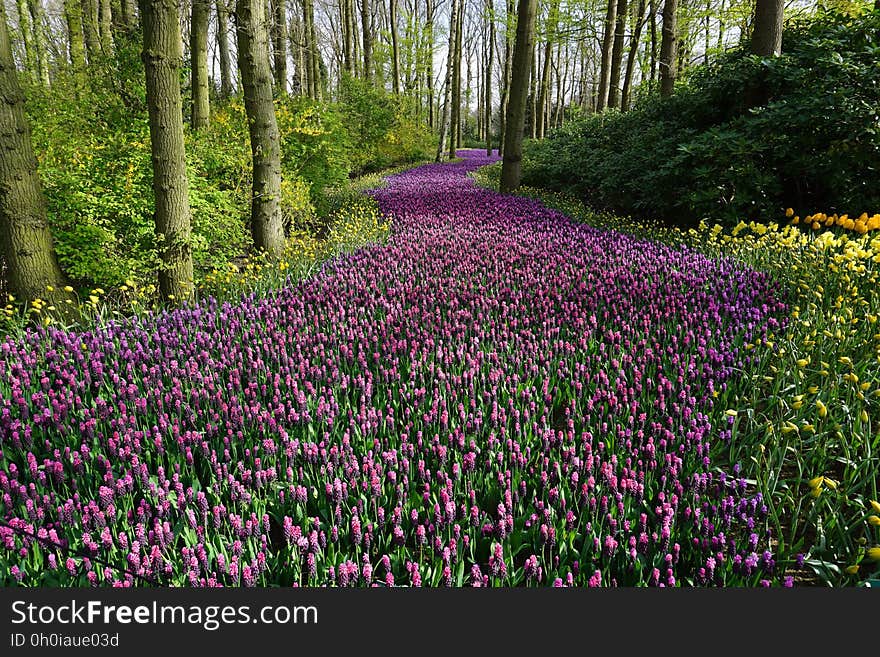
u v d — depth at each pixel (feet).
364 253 25.79
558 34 75.51
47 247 19.83
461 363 13.73
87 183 23.12
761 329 15.07
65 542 8.30
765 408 12.84
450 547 8.08
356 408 12.43
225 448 10.50
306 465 10.35
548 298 18.35
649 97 49.80
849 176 28.45
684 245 26.27
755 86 34.32
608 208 42.93
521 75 48.78
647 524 9.09
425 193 51.98
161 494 8.68
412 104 117.19
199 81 40.16
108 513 8.54
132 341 16.03
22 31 65.72
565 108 179.42
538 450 10.64
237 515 8.98
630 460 10.00
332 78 126.62
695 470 10.37
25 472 9.95
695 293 18.15
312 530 8.39
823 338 13.51
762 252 22.77
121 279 21.95
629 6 67.77
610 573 8.32
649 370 13.35
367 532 8.39
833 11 38.04
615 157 42.22
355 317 17.24
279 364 14.15
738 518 8.81
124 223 23.82
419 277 21.80
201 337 15.60
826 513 9.38
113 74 38.14
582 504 9.12
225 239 27.89
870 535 9.06
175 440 10.87
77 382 13.12
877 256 16.49
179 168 21.08
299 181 40.91
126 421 11.22
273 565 8.43
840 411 11.61
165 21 19.69
